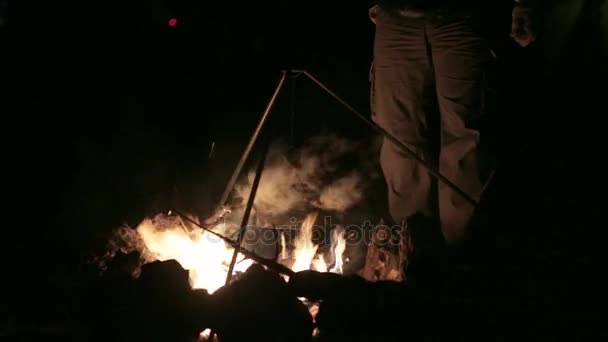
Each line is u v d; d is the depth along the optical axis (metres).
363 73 7.10
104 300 4.22
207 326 3.77
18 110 7.38
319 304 3.98
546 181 4.46
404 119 5.00
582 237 4.16
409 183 5.06
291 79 4.44
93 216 6.45
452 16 4.71
